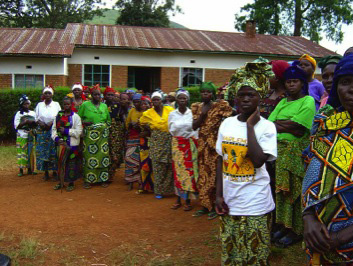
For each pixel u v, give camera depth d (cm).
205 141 493
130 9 3291
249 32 2155
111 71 1745
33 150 794
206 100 497
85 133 671
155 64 1791
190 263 369
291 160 375
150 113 608
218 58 1844
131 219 506
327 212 173
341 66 176
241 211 273
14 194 639
